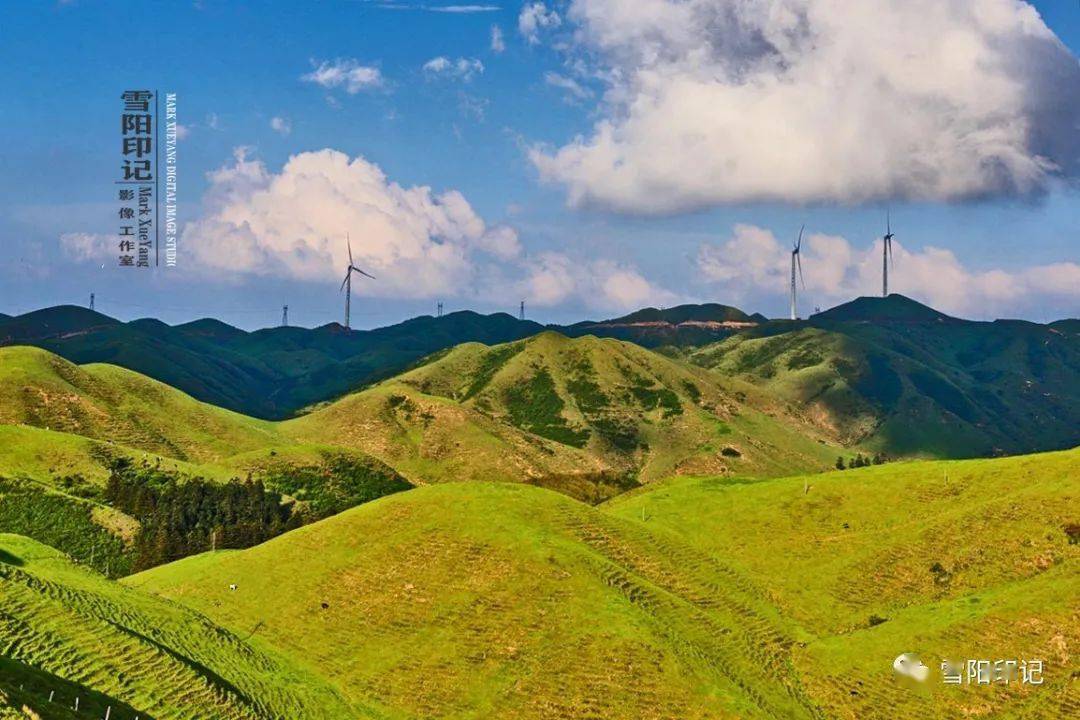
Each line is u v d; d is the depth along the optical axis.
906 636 97.19
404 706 87.25
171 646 85.31
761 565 123.75
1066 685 83.62
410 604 103.31
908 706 87.00
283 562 118.69
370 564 112.38
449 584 105.19
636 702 83.69
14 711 56.03
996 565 108.75
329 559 116.12
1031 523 113.69
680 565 117.81
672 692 84.38
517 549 108.62
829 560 121.38
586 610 96.88
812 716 87.50
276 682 87.38
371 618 102.31
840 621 107.75
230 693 78.38
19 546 108.50
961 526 118.44
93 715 63.00
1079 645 88.31
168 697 73.50
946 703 86.06
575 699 84.75
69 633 77.62
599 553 113.50
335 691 89.50
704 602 109.00
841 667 94.88
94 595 92.25
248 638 100.56
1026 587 100.38
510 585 102.56
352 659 95.62
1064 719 79.69
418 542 114.38
